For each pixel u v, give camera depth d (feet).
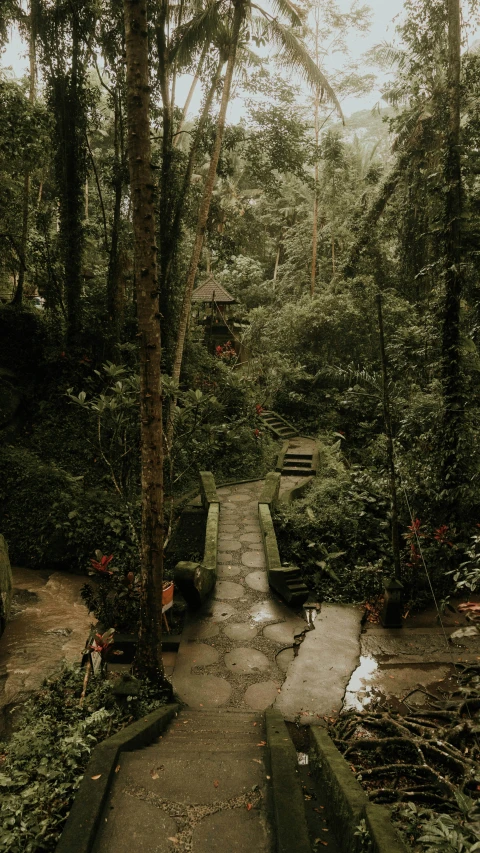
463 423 31.65
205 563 28.45
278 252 96.07
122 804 10.53
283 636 24.13
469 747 15.96
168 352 48.83
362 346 61.41
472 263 31.24
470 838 7.29
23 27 46.85
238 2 35.94
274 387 61.98
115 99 45.88
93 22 43.93
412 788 13.96
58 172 48.21
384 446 46.19
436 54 39.60
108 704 16.92
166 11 42.57
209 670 21.50
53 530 35.68
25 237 52.01
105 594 25.23
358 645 23.84
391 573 29.50
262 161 49.21
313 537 32.60
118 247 52.13
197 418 29.50
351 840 9.71
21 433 45.37
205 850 9.34
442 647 24.26
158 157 48.73
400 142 57.47
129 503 35.24
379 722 17.69
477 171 30.48
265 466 47.11
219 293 68.18
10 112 34.81
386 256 65.26
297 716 18.75
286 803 10.00
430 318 33.35
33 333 51.65
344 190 78.18
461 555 30.17
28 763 13.34
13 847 10.35
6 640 26.58
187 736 14.99
